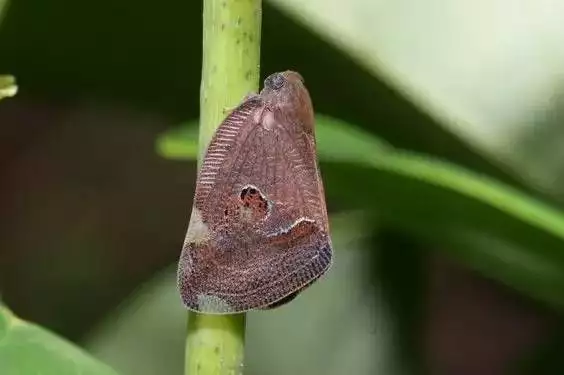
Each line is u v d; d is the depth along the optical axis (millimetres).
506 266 150
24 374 123
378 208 146
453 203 138
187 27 160
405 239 185
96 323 239
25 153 259
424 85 174
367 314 200
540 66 180
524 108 178
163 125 259
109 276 250
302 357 206
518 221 135
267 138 125
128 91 173
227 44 122
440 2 178
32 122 259
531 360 189
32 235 253
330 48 154
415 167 132
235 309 123
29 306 241
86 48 165
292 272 125
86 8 159
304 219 125
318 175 126
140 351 201
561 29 181
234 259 124
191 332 123
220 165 124
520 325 248
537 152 179
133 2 157
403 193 140
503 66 179
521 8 181
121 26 161
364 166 135
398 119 160
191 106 173
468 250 150
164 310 205
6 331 125
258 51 123
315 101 163
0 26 161
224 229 124
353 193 144
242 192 124
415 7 176
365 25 173
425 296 192
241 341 123
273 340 209
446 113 174
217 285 124
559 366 186
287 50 158
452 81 176
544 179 178
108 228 257
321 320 207
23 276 247
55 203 258
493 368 250
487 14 180
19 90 176
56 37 163
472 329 250
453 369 252
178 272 124
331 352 205
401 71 174
